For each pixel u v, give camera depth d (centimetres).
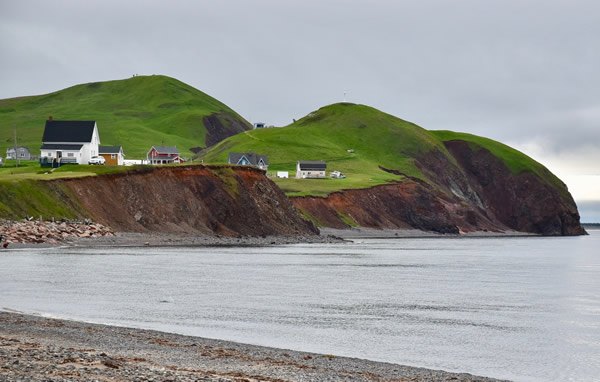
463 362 7006
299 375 5391
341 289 13212
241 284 13488
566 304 11706
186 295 11650
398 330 8819
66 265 15688
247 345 7188
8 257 17262
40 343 6334
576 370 6712
